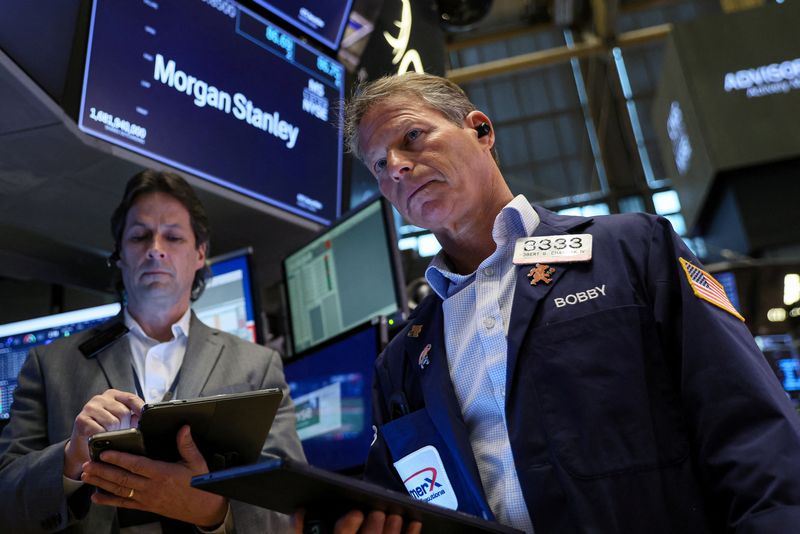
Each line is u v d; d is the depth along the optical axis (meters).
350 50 4.09
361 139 1.51
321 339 2.96
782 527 0.93
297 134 3.36
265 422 1.44
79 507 1.63
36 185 2.67
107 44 2.65
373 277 2.77
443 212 1.41
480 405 1.29
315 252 3.06
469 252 1.49
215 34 3.09
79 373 1.89
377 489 0.94
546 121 12.88
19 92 2.29
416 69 4.52
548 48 13.15
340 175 3.52
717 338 1.12
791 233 7.47
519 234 1.38
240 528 1.70
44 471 1.61
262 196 3.12
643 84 12.75
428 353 1.38
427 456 1.32
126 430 1.37
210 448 1.44
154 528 1.68
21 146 2.50
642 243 1.26
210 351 1.99
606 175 12.32
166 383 1.94
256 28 3.28
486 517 1.21
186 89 2.92
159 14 2.87
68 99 2.55
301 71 3.45
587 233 1.32
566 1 10.96
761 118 7.67
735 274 5.19
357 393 2.42
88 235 2.99
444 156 1.41
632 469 1.09
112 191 2.78
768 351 4.96
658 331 1.18
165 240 2.07
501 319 1.30
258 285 2.84
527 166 12.66
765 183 7.69
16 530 1.62
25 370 1.93
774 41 7.91
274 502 1.03
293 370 2.68
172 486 1.44
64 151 2.55
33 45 2.37
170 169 2.80
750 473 1.00
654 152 12.41
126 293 2.20
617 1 10.30
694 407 1.10
